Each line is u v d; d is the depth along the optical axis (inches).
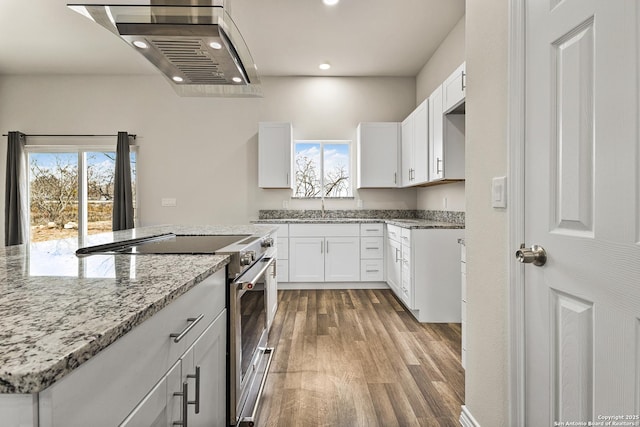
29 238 189.0
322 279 168.9
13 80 187.0
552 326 41.2
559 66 39.9
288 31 141.6
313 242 169.0
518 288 46.9
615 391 32.5
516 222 47.1
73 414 19.2
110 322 22.7
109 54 163.9
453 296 124.1
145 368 27.6
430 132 134.3
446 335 110.1
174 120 189.9
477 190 59.2
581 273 36.5
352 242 169.2
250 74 79.7
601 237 34.0
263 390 76.3
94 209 190.4
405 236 132.0
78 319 23.3
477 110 59.1
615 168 32.5
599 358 34.4
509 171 48.1
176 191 190.4
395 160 178.5
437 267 124.3
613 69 32.7
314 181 192.1
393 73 186.2
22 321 22.9
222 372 51.6
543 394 42.6
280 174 178.2
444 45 148.9
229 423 55.1
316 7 124.7
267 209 191.2
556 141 40.5
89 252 55.1
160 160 189.9
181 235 84.6
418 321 123.5
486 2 55.8
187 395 35.3
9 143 181.5
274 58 167.6
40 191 189.6
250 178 190.9
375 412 68.2
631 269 30.8
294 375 83.0
